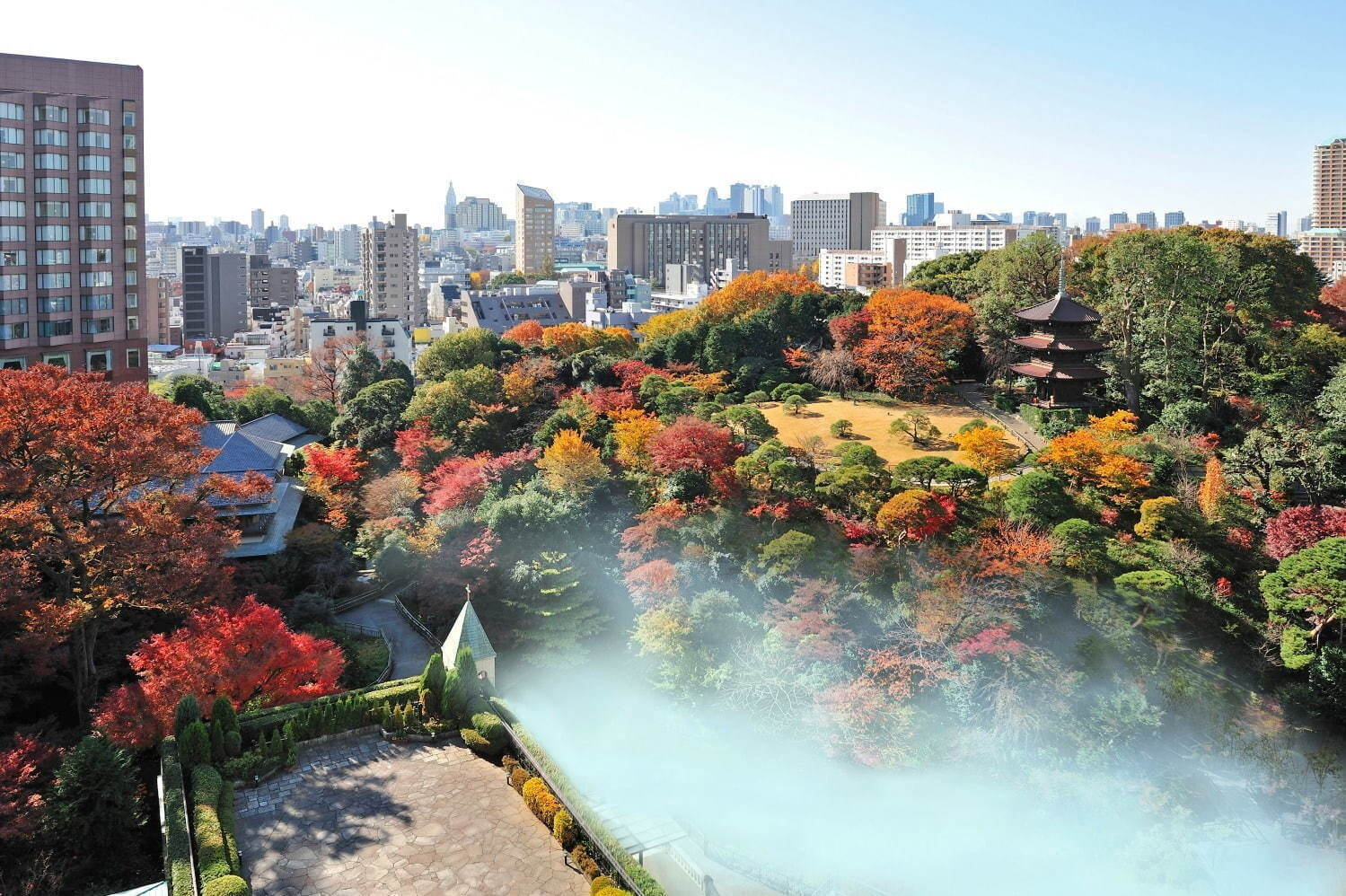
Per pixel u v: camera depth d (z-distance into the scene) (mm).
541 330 140250
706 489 79188
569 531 75938
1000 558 67125
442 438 99375
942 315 112062
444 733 49094
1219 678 66500
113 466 59906
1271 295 115000
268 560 80312
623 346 131125
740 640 66500
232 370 199500
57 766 50094
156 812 48312
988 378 114500
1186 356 99312
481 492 83438
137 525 61406
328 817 41812
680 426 83375
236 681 53031
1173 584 66875
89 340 119250
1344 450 81250
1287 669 67750
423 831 40844
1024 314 102875
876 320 111938
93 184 117750
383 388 112375
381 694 51219
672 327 141875
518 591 71812
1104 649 64500
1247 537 75875
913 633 63438
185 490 80875
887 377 107750
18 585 57156
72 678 62688
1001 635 61188
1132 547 71812
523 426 102438
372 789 44156
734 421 92875
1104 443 83062
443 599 74000
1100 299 111562
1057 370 99375
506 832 40844
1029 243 118688
